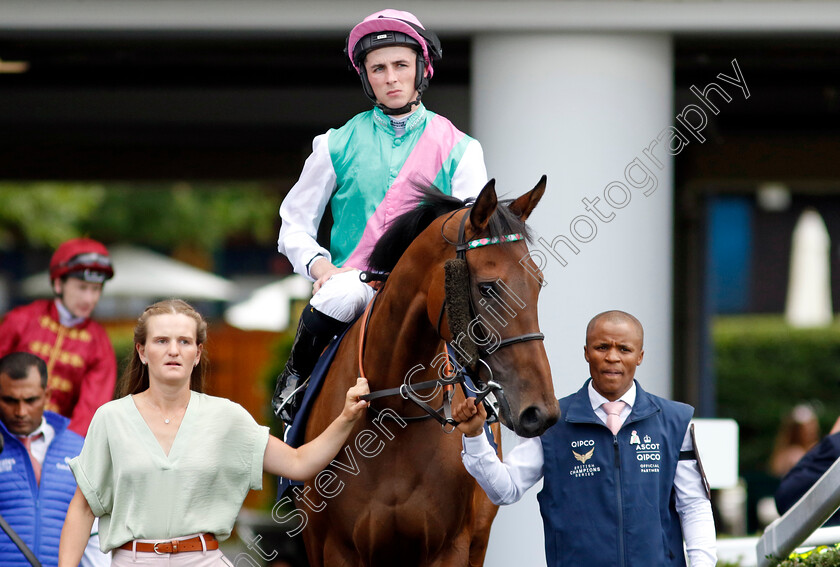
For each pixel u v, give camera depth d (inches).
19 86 573.6
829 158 617.3
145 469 219.3
